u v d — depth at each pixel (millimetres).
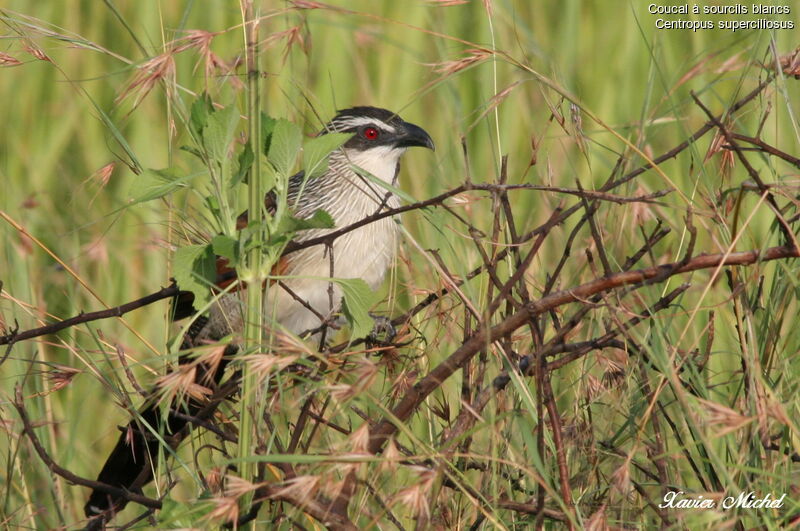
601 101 10141
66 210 9188
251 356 4191
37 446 5027
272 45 4957
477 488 5328
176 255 4836
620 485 4613
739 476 4820
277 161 4695
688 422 5152
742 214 7027
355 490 5047
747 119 8766
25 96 10211
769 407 4375
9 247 8164
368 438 4188
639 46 10422
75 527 6465
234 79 5152
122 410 6402
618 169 6145
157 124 9547
